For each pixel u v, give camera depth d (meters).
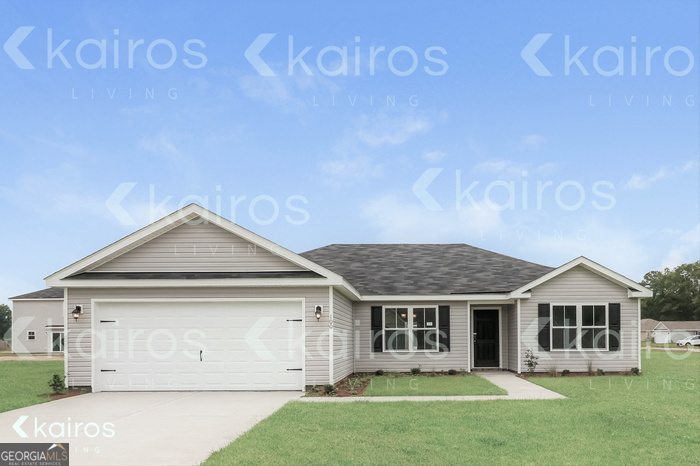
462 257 24.81
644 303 102.81
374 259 24.61
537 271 22.69
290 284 15.18
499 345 21.41
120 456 7.98
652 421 10.52
